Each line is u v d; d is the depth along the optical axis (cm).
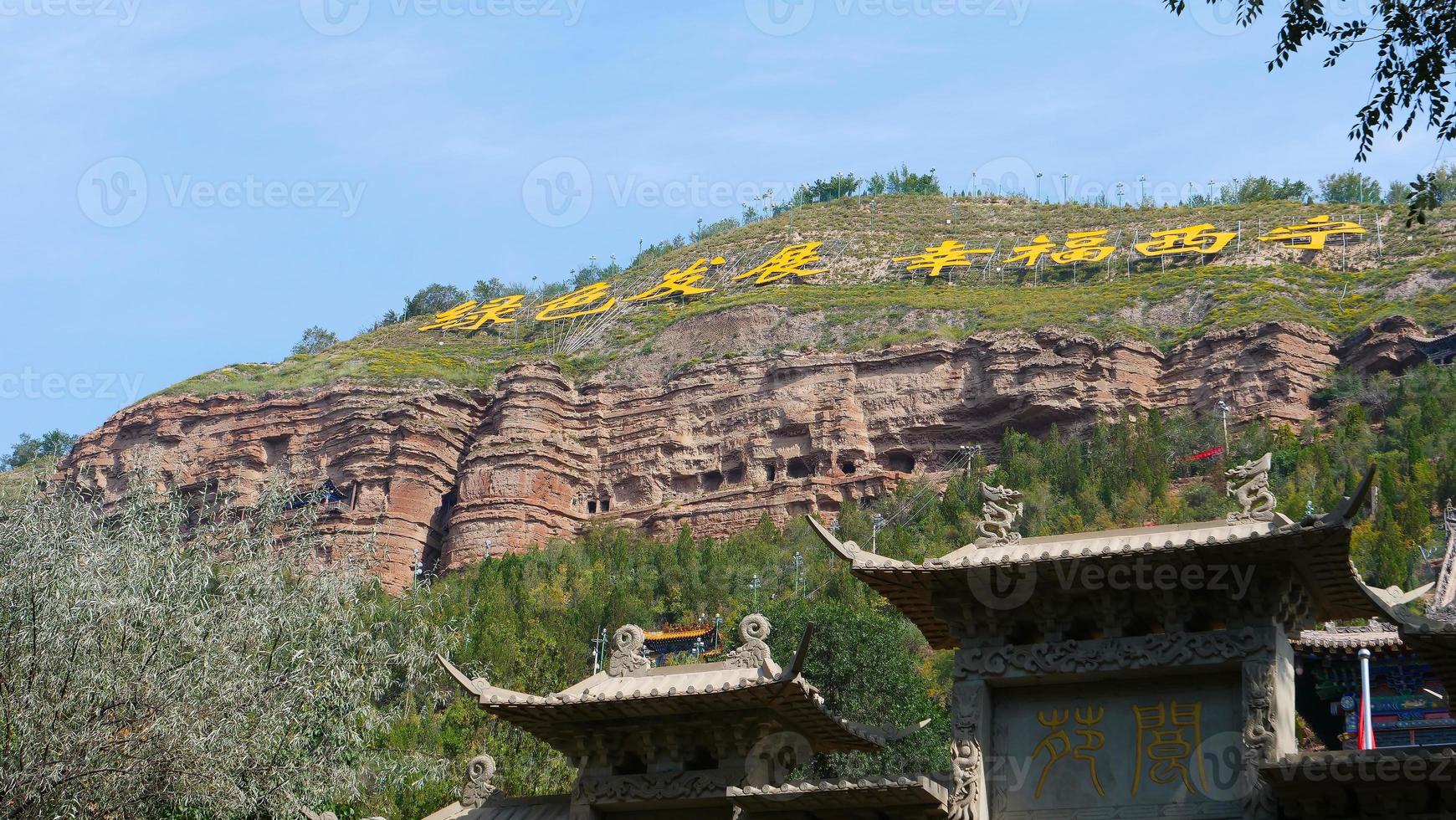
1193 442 14888
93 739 3244
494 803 2955
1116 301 18125
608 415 18862
